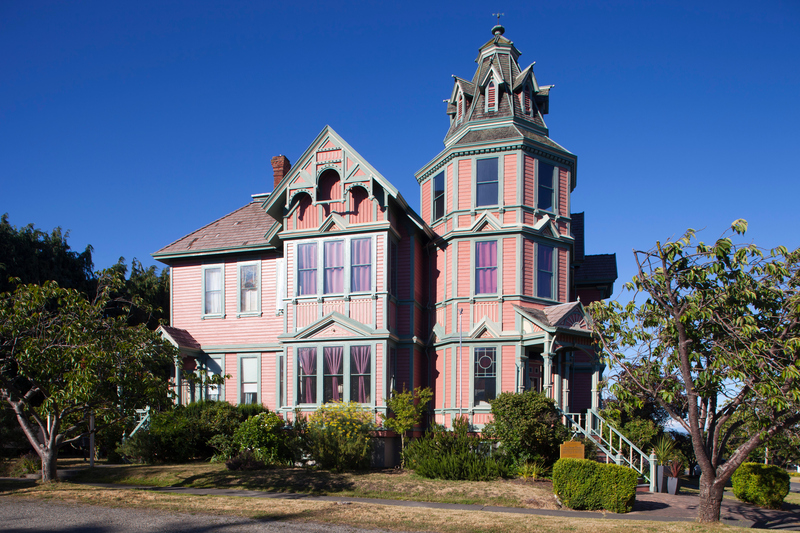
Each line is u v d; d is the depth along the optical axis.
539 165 22.86
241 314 24.83
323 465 18.81
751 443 12.12
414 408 20.11
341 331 21.64
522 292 21.59
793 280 11.91
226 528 10.99
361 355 21.41
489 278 22.06
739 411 12.88
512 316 21.42
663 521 12.05
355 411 20.28
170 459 21.28
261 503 13.21
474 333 21.56
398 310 22.55
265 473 18.12
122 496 13.86
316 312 22.12
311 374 21.78
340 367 21.48
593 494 14.14
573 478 14.41
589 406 24.28
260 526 11.17
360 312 21.64
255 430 20.08
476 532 11.02
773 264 11.86
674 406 14.27
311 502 13.38
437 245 23.64
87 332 14.78
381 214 21.92
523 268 21.80
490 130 23.42
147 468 19.28
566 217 23.08
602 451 18.78
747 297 11.95
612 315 13.53
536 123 24.16
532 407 17.83
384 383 20.95
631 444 17.88
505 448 18.02
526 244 22.02
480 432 20.44
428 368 23.17
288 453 20.20
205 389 24.77
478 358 21.58
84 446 24.05
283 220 23.11
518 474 17.58
